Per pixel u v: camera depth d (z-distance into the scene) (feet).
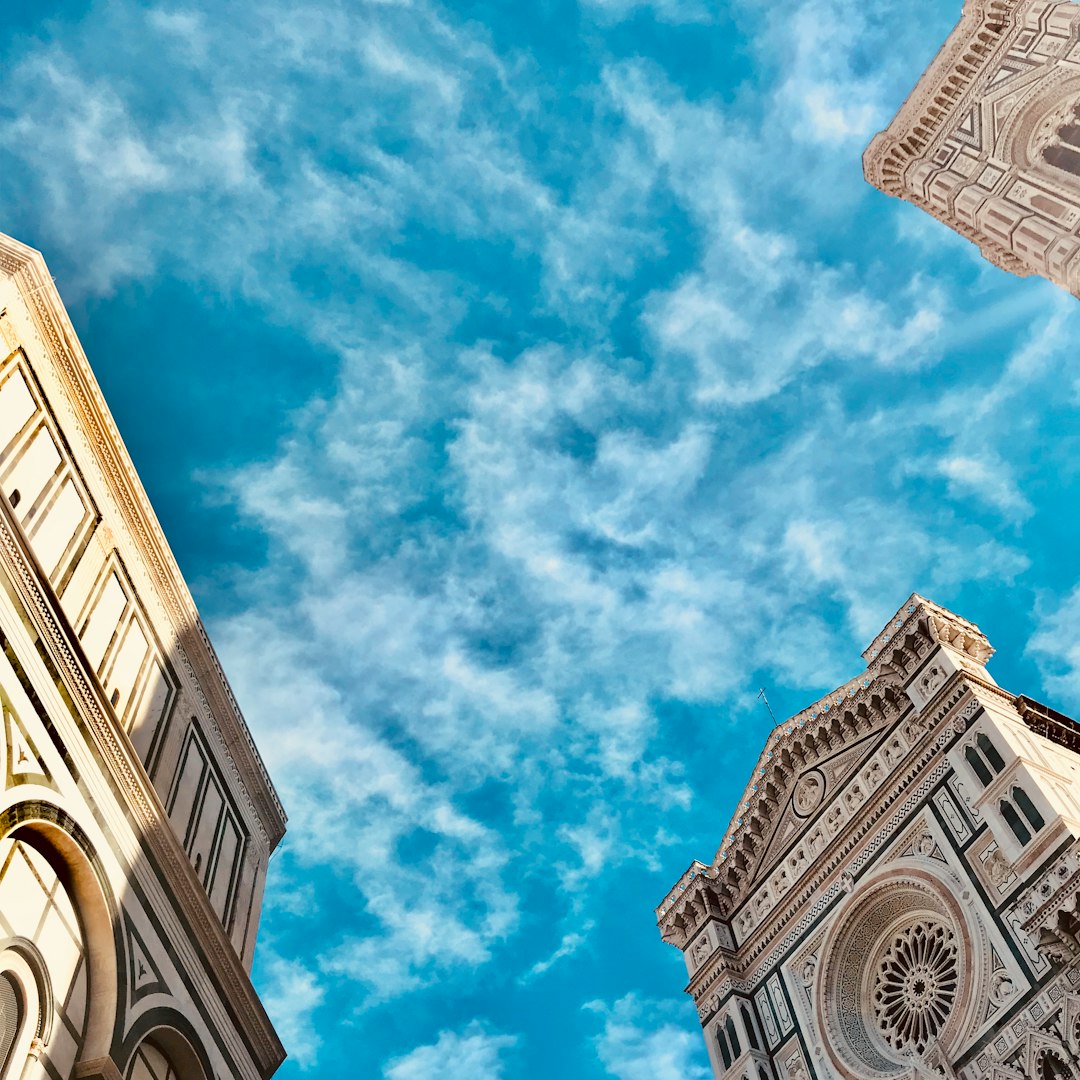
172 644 90.27
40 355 74.49
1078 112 172.35
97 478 80.79
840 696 161.58
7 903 59.72
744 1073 144.15
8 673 62.08
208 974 80.59
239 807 98.78
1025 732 135.23
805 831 159.94
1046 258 165.68
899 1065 125.59
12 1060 56.85
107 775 71.15
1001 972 116.98
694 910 172.65
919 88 203.51
